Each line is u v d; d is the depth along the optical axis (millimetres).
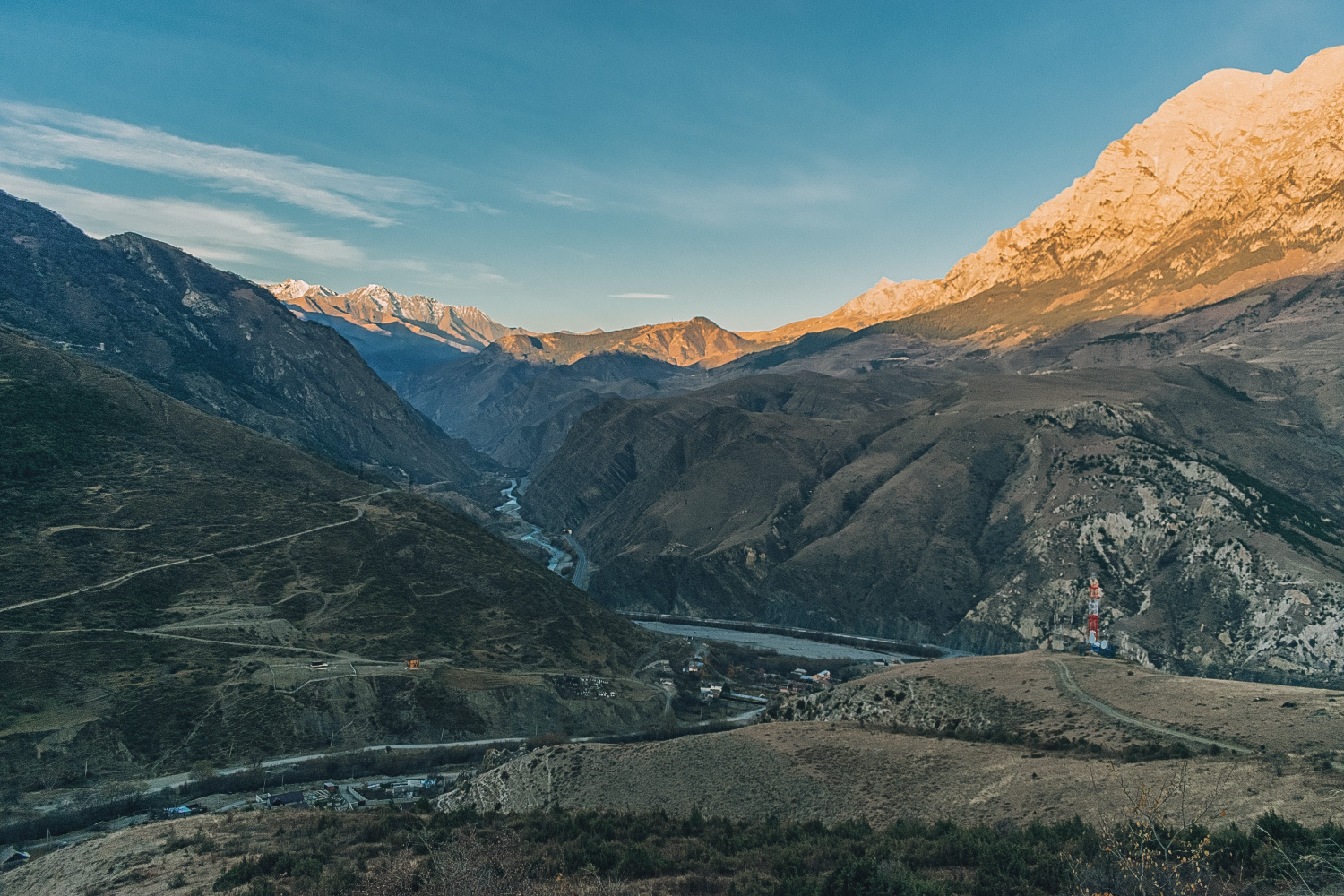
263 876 39344
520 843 44719
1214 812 36719
